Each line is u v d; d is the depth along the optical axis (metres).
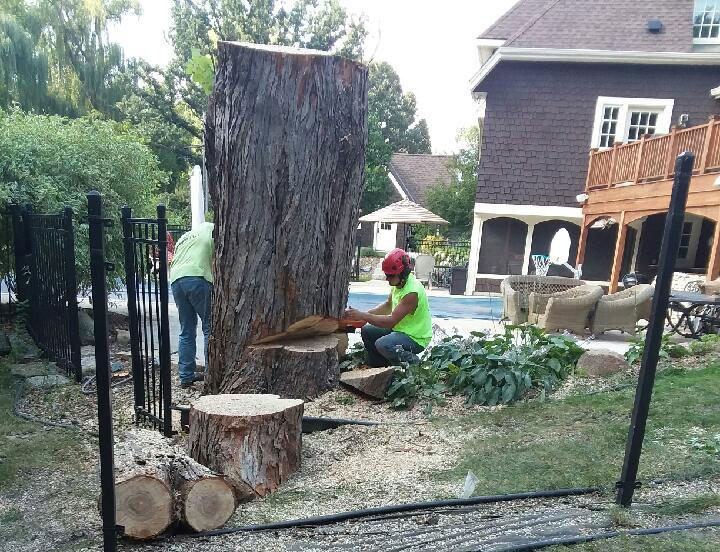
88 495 2.67
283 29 24.78
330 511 2.48
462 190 20.62
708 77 11.73
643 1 13.04
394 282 4.60
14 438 3.47
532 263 13.18
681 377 4.36
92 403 4.20
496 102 12.55
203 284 4.41
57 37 20.12
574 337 7.48
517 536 2.11
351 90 3.83
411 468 2.99
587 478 2.67
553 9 12.98
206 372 4.10
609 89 12.13
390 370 4.21
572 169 12.52
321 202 3.82
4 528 2.32
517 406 3.97
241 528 2.28
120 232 7.09
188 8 25.39
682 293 7.63
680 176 2.13
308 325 4.08
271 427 2.83
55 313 5.09
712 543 1.98
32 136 6.67
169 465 2.35
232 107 3.62
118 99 22.31
